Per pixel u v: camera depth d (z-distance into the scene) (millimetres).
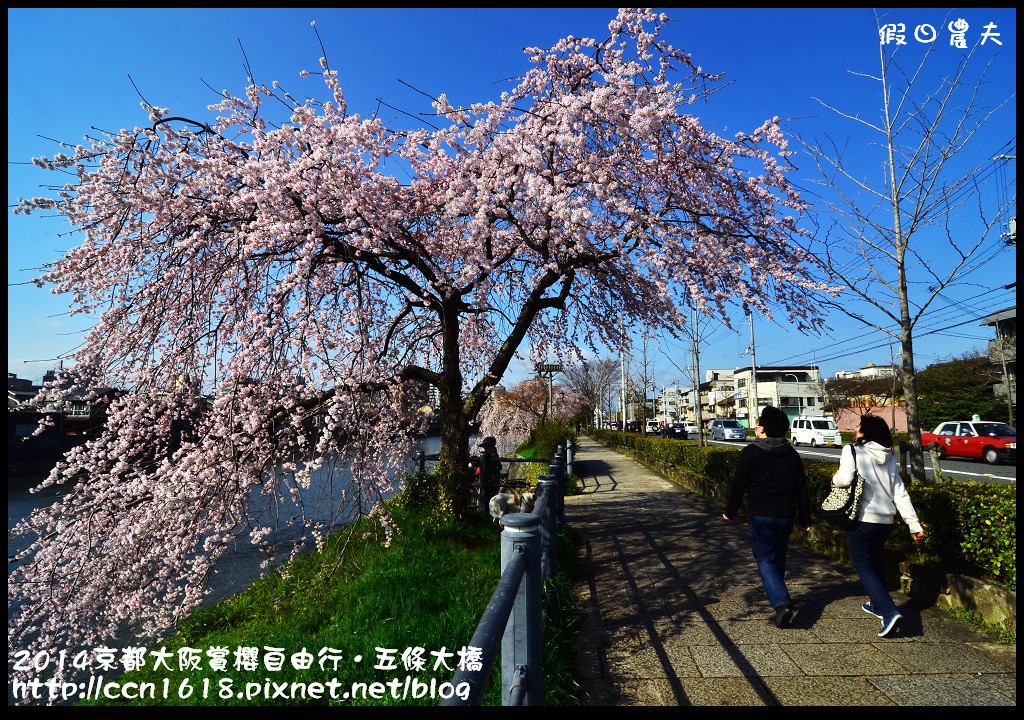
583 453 24828
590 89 5309
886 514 3611
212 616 5289
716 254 4781
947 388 27547
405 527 5730
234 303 4656
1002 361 22594
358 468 5035
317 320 4391
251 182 4289
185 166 4344
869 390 31188
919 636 3465
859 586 4492
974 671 2994
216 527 4430
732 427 39531
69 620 4137
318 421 4844
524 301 6949
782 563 3889
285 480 4723
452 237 5273
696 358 15781
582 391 31797
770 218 5312
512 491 7473
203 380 4691
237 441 4289
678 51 5051
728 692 2850
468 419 6406
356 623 3895
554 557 4270
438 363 7398
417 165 5500
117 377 4426
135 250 4254
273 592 5539
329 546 5633
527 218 5602
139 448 4395
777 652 3299
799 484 3912
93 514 4199
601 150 5105
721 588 4484
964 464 18078
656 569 5113
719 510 8414
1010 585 3520
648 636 3596
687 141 5062
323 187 4500
